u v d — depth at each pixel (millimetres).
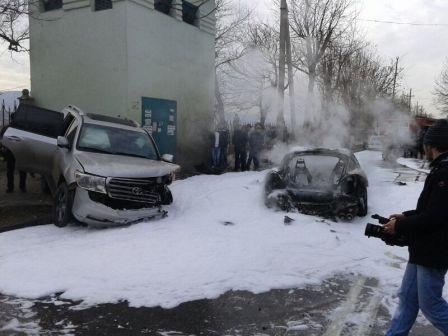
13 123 9734
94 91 13062
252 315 4332
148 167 7746
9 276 5184
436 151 3160
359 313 4398
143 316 4285
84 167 7309
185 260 5691
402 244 3389
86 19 13062
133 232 6965
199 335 3932
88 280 5078
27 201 9641
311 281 5191
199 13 15742
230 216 8078
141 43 12992
